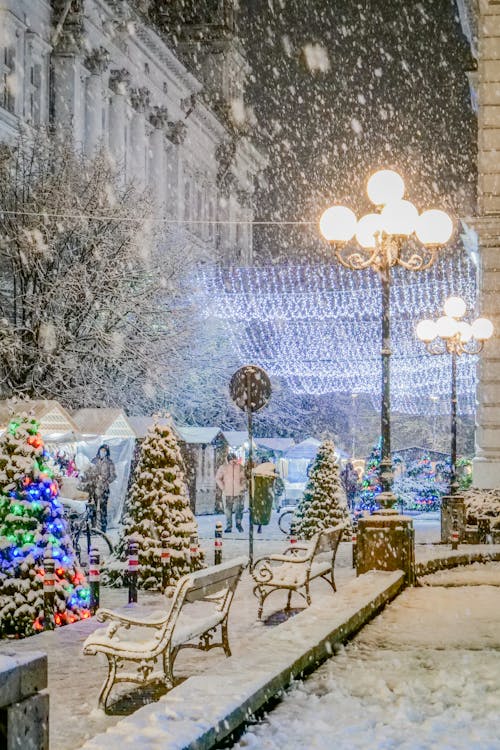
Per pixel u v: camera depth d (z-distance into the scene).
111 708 8.78
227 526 31.11
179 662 10.72
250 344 61.75
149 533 16.30
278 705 8.58
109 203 39.59
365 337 62.28
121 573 16.48
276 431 67.75
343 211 17.27
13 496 12.62
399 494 42.56
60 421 25.72
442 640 12.07
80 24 55.16
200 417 52.66
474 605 15.07
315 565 15.81
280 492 43.06
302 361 63.16
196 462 40.72
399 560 17.16
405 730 7.83
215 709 7.25
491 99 31.86
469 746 7.34
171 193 73.06
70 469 29.42
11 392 34.41
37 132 41.25
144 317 38.97
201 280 49.28
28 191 38.53
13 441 12.84
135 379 38.56
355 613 12.30
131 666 10.42
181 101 75.06
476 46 35.19
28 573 12.44
